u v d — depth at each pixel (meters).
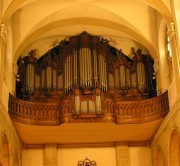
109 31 21.89
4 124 15.99
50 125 18.84
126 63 21.36
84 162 21.91
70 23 21.03
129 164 21.80
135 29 20.36
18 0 16.97
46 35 21.91
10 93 18.00
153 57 20.48
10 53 19.12
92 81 20.56
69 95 19.12
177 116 16.03
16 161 20.27
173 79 16.91
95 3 19.62
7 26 17.62
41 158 21.77
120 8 19.91
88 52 21.22
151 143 21.91
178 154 17.88
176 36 16.41
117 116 19.02
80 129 19.66
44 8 19.72
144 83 20.95
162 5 17.31
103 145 22.23
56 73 21.00
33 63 21.16
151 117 18.70
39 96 20.55
